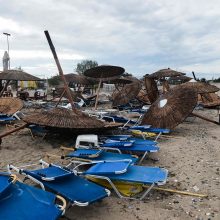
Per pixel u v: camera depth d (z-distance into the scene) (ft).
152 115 28.96
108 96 67.31
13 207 9.40
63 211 9.87
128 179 12.67
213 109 49.21
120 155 16.87
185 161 18.98
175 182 15.35
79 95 53.42
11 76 34.94
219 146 23.18
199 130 29.99
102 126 21.56
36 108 44.37
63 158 16.83
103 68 32.68
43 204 9.86
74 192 11.36
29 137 23.94
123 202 12.89
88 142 18.69
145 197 13.42
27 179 13.92
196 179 15.87
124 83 59.00
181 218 11.74
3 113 29.66
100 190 11.84
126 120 29.63
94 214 11.84
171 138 25.58
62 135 23.67
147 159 19.24
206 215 12.03
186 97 27.71
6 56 75.82
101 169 13.56
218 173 16.87
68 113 21.71
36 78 36.99
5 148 20.95
